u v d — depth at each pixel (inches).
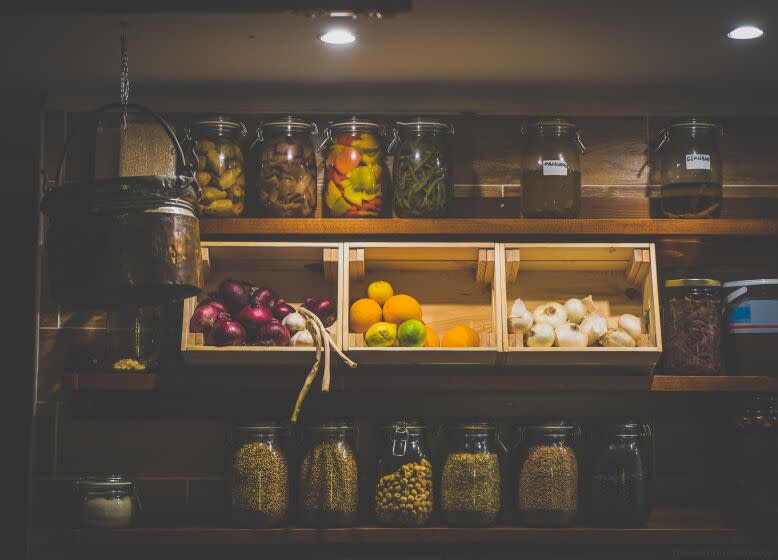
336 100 105.4
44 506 101.7
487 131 106.3
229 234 95.7
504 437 103.7
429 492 93.7
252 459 92.7
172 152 100.6
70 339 103.1
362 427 103.3
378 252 98.1
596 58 93.7
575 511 93.1
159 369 100.7
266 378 94.8
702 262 107.0
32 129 104.1
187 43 88.0
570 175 97.0
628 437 94.9
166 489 102.3
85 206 71.2
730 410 99.4
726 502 97.8
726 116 106.7
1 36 85.7
